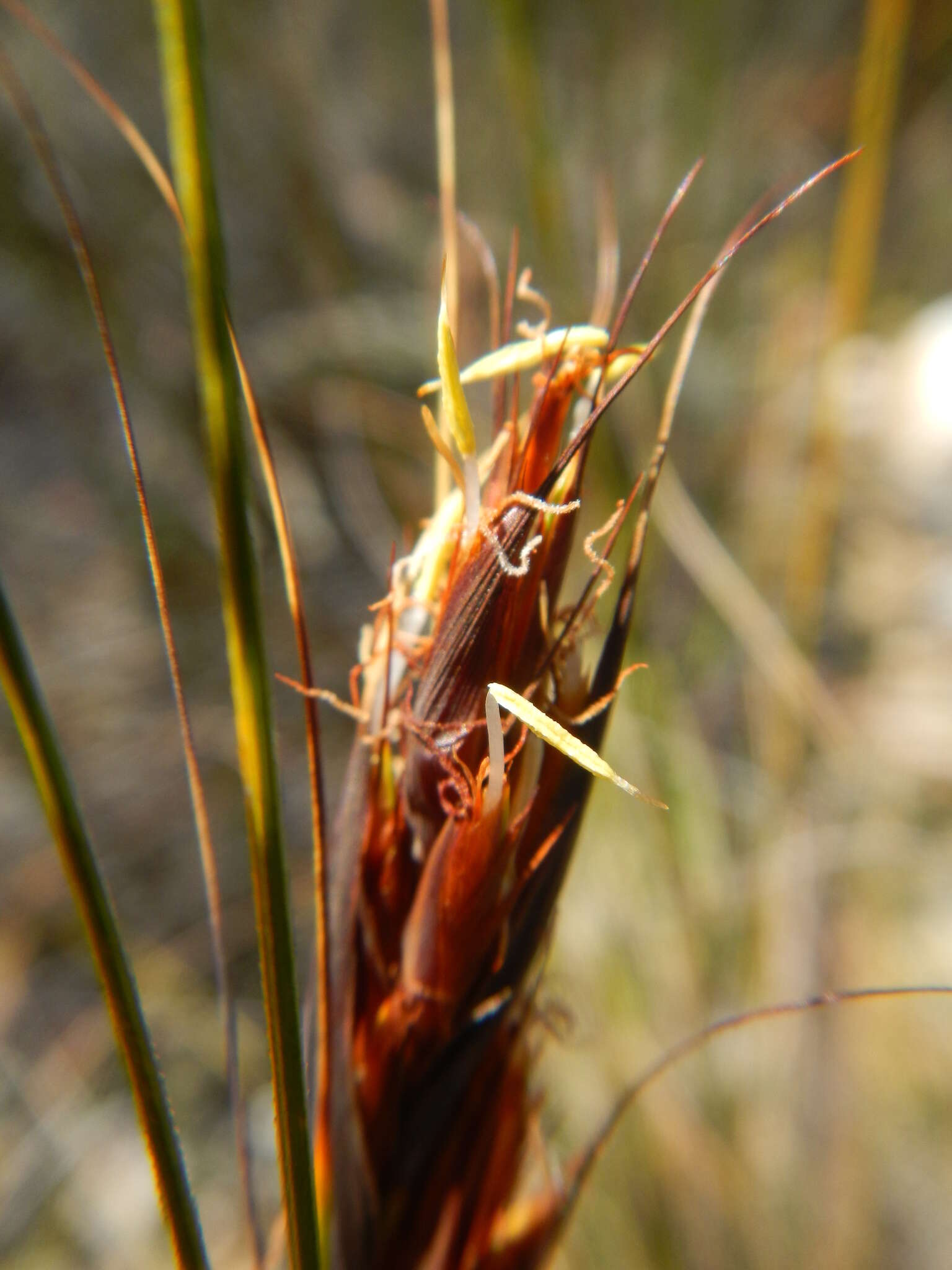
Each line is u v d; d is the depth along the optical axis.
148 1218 0.12
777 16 0.18
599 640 0.08
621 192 0.15
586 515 0.09
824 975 0.12
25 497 0.17
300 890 0.13
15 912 0.14
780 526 0.14
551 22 0.15
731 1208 0.09
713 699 0.13
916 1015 0.12
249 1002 0.14
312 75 0.16
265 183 0.16
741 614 0.10
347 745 0.15
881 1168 0.11
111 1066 0.14
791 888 0.12
